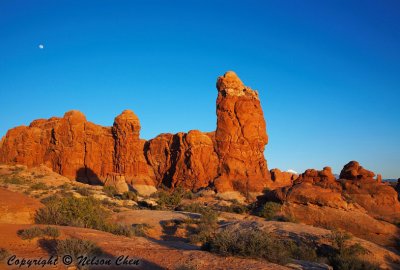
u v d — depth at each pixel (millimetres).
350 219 38281
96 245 14188
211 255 15227
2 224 17234
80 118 90125
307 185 44000
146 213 42625
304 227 32594
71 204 23562
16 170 76250
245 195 78312
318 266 16422
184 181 87188
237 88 91688
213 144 90750
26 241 14453
